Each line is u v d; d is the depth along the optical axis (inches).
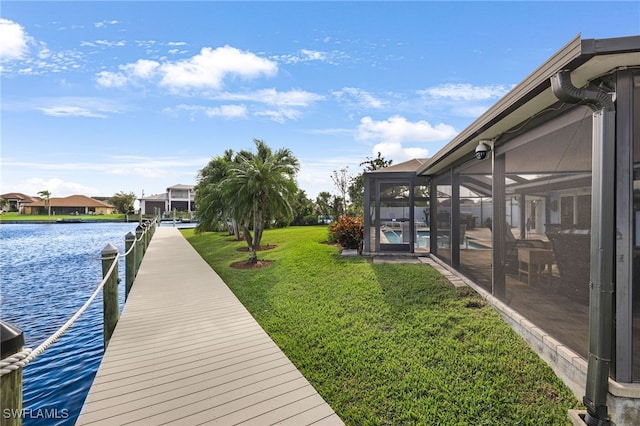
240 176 409.1
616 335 101.8
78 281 414.6
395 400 119.6
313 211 1135.0
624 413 98.8
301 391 124.9
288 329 189.2
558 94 102.4
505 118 154.4
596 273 104.0
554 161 136.0
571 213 125.7
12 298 337.4
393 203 403.2
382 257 387.5
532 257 156.3
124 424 105.7
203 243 689.6
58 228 1515.7
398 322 187.3
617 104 101.8
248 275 344.2
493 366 137.5
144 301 246.4
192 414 111.0
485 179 218.1
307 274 315.9
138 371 139.8
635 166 101.7
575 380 118.3
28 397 159.0
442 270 303.6
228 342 170.4
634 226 101.3
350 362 146.7
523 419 107.7
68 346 215.3
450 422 107.3
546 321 144.3
